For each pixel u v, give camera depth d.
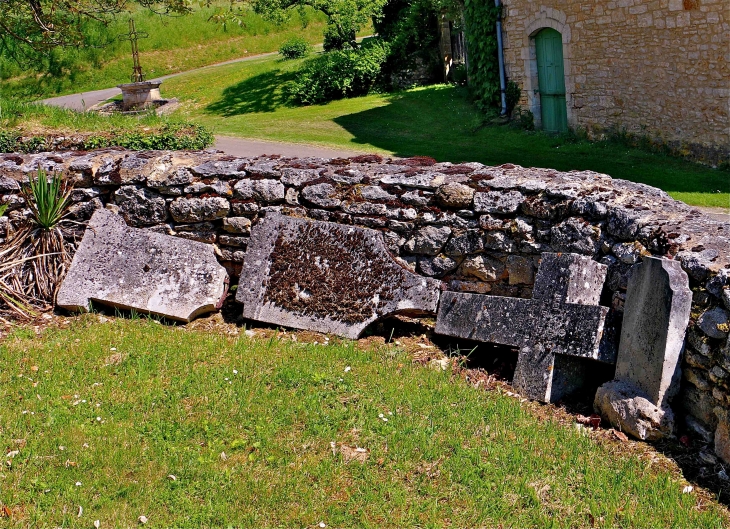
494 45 17.75
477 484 4.42
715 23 12.41
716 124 12.79
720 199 10.98
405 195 6.38
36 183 6.93
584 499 4.32
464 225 6.21
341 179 6.60
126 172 7.04
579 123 15.67
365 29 31.83
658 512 4.19
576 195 5.72
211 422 4.96
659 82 13.73
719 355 4.52
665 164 13.24
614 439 4.83
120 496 4.32
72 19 14.97
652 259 4.86
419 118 18.47
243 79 25.73
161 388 5.38
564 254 5.41
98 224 6.82
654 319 4.82
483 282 6.25
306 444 4.77
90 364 5.74
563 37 15.56
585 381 5.43
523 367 5.41
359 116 19.20
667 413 4.77
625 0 14.00
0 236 7.10
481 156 14.62
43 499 4.25
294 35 34.91
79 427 4.88
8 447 4.68
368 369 5.67
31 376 5.55
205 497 4.32
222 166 6.94
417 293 5.98
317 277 6.26
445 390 5.38
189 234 7.06
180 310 6.47
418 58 23.34
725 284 4.58
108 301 6.59
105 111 23.17
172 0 14.42
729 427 4.45
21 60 29.22
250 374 5.57
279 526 4.13
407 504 4.28
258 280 6.41
